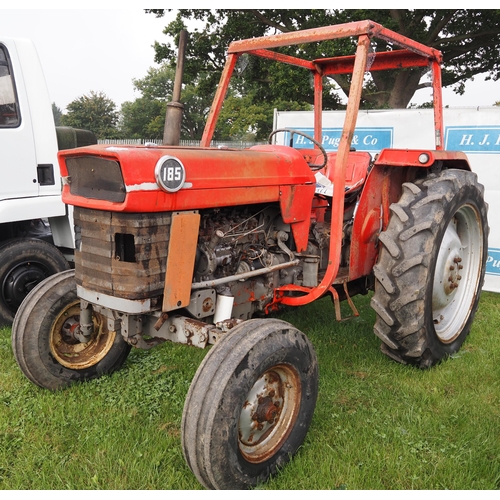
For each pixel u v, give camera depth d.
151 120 43.22
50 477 2.27
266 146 3.04
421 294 3.06
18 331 2.88
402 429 2.63
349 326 4.17
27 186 4.03
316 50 10.94
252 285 2.88
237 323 2.41
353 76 2.71
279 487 2.24
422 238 3.07
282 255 3.03
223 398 2.01
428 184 3.24
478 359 3.52
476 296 3.87
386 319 3.15
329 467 2.32
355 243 3.31
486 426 2.64
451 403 2.88
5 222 4.17
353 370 3.39
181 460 2.41
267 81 13.41
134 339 2.52
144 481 2.25
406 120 5.98
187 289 2.41
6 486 2.22
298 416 2.41
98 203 2.22
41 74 4.13
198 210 2.42
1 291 3.96
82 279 2.45
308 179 3.01
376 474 2.29
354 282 3.71
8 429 2.65
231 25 13.66
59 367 3.02
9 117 3.91
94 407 2.84
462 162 3.66
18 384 3.11
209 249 2.61
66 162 2.41
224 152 2.56
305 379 2.41
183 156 2.32
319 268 3.48
